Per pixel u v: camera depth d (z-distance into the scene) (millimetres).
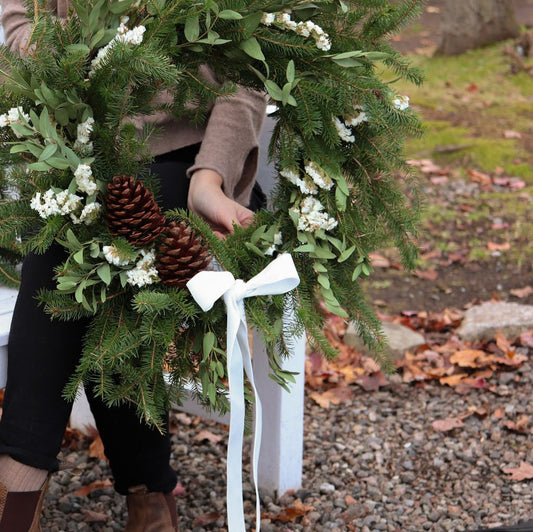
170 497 1675
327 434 2369
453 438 2354
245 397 1350
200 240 1344
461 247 3836
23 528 1352
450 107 5699
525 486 2098
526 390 2613
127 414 1582
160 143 1597
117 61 1238
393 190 1506
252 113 1605
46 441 1357
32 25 1323
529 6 8859
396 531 1912
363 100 1367
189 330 1343
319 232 1402
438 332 3088
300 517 1957
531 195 4391
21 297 1358
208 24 1323
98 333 1285
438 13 8852
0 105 1274
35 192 1262
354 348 2879
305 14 1423
